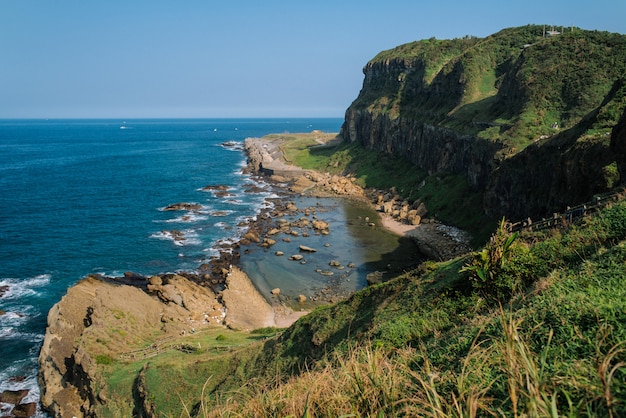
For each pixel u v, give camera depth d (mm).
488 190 59844
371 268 55750
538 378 6227
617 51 66438
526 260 16547
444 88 98875
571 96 64250
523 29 100625
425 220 71875
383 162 109000
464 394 7316
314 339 25484
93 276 48719
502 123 67750
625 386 5977
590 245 15789
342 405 8109
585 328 8445
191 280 51562
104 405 28266
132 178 118312
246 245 64750
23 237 65812
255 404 9586
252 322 42125
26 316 42812
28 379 34094
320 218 79062
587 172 37156
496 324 10938
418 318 18781
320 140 170625
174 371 29031
